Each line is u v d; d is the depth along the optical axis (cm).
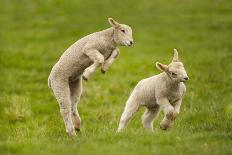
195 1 13788
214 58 8612
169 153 3594
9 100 6309
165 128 4400
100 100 6606
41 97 6819
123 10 13100
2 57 8831
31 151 3762
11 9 13238
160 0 13988
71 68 4456
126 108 4747
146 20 12169
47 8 13362
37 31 11294
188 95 6391
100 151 3666
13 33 11100
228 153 3559
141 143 3884
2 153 3769
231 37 10569
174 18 12306
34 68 8312
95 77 7788
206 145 3759
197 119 5084
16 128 5244
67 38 10719
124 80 7531
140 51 9625
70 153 3644
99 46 4403
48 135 4588
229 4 13362
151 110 4762
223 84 7075
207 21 11938
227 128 4403
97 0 14075
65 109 4456
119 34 4409
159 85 4466
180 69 4362
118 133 4166
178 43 10231
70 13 12912
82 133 4566
